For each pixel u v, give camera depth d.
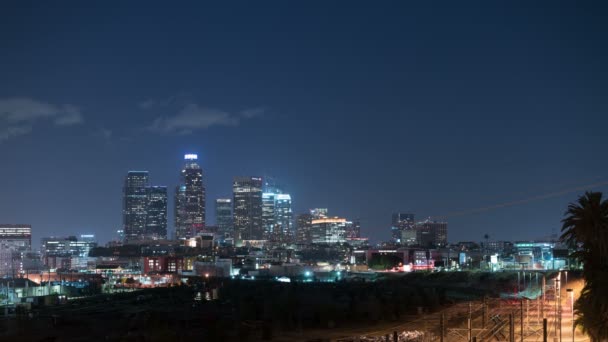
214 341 156.62
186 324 188.25
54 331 193.75
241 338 160.00
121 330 188.12
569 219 117.19
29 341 173.50
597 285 112.56
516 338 128.62
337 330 172.62
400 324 177.62
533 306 166.88
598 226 113.44
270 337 158.62
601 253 114.62
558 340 124.38
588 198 116.31
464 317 169.12
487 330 128.50
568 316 163.38
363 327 177.12
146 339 163.12
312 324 186.25
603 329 111.50
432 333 141.75
